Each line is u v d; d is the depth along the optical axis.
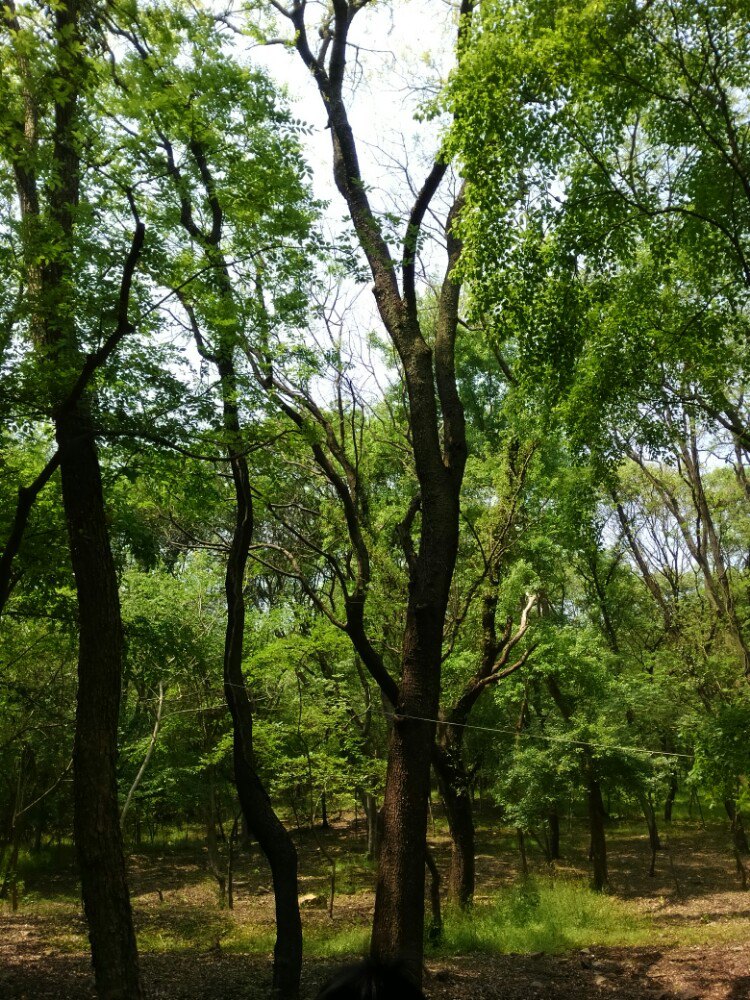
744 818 25.59
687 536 21.59
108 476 10.92
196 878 23.45
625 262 10.62
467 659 17.66
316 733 19.92
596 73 8.84
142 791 22.73
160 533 14.52
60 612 13.84
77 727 8.87
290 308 10.50
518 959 12.94
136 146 9.10
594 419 12.01
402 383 14.77
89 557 9.12
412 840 8.59
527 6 9.17
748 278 9.98
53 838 29.66
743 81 9.36
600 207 9.91
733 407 14.38
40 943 14.81
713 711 18.22
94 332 8.82
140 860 26.55
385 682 10.07
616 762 19.03
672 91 9.66
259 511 13.19
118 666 9.09
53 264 9.25
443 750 15.89
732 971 11.29
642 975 11.53
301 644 16.70
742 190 9.76
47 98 8.83
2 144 8.92
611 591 27.75
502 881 21.27
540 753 18.75
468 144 9.50
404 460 14.86
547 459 16.81
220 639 20.55
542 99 9.29
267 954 14.04
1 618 13.81
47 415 8.93
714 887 20.12
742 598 25.67
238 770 10.89
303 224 9.88
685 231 10.38
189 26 9.09
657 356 11.88
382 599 15.03
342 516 14.45
